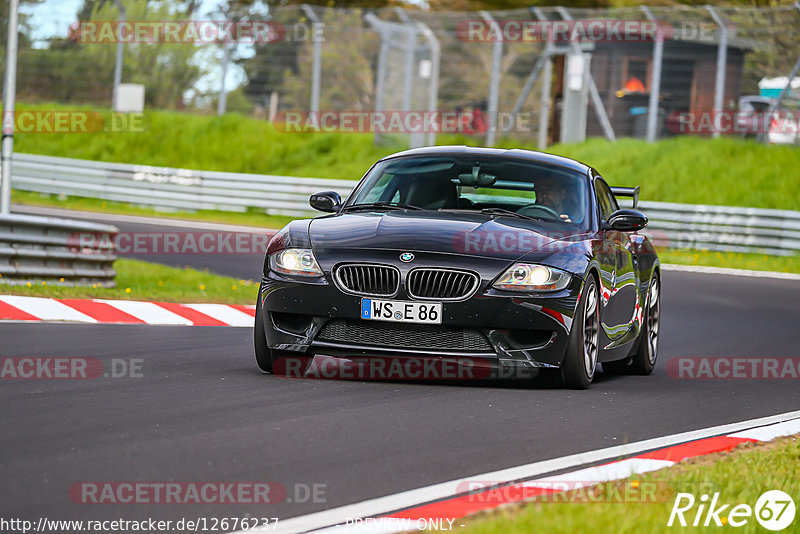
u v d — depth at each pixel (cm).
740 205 7125
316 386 1812
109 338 2431
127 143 9050
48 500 1037
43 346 2206
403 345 1855
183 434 1362
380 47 8169
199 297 3478
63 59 9225
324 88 8862
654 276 2506
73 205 7131
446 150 2280
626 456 1350
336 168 8612
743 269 5306
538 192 2150
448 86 8506
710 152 7606
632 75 7850
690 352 2767
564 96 7900
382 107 8238
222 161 8844
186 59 9312
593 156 7706
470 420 1554
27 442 1283
